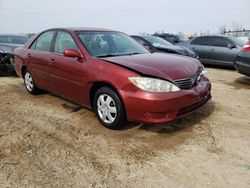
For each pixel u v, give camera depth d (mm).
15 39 9391
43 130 3893
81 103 4281
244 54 6426
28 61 5391
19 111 4715
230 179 2680
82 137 3641
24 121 4242
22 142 3523
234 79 7531
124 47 4551
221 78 7727
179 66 3717
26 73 5746
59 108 4820
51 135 3723
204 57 10289
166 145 3373
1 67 7695
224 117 4289
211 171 2816
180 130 3793
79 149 3318
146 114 3342
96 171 2850
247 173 2770
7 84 6863
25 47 5668
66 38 4496
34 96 5648
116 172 2828
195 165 2928
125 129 3834
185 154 3154
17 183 2652
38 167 2932
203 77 4164
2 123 4172
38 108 4848
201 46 10367
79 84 4094
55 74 4598
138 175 2771
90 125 4023
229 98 5395
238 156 3102
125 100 3410
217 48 9867
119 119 3619
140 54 4301
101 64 3721
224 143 3412
